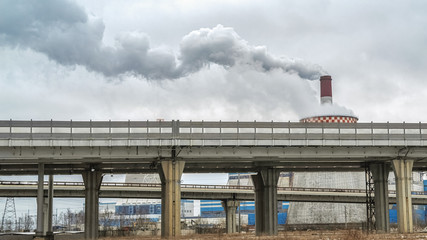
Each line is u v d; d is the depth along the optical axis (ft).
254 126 245.45
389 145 254.27
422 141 255.70
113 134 236.43
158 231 483.92
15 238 294.46
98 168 298.97
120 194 403.34
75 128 234.58
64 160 257.14
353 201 438.81
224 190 440.04
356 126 253.03
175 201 244.83
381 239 208.03
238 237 254.88
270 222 309.83
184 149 247.50
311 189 440.45
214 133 241.96
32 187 375.45
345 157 266.98
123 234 449.48
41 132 232.32
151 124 239.30
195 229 498.69
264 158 266.77
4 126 230.89
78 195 391.65
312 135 248.93
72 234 334.65
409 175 268.00
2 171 311.27
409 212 265.75
